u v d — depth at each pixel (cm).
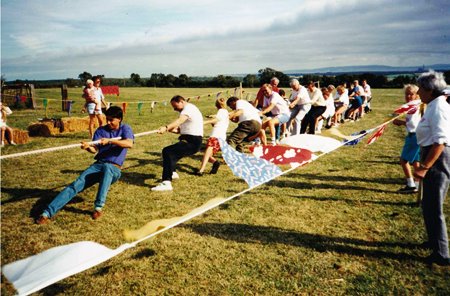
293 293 271
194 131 548
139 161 690
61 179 567
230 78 5619
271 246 345
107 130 454
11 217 412
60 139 945
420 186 438
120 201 468
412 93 467
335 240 357
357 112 1411
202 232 375
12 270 174
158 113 1619
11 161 689
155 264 311
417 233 370
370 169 630
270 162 360
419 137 303
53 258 181
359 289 274
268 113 823
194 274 296
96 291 272
